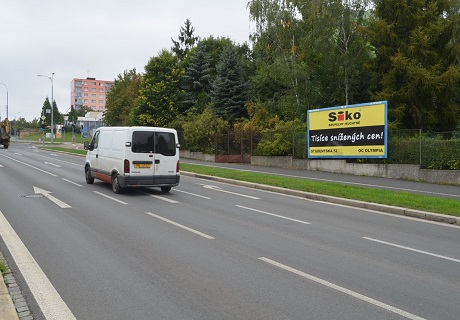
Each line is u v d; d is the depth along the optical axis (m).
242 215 10.74
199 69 48.28
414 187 16.77
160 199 13.27
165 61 47.81
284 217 10.61
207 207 11.90
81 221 9.49
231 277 5.82
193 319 4.45
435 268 6.44
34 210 10.76
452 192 15.32
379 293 5.32
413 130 19.80
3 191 14.30
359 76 36.12
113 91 64.94
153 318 4.47
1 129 53.78
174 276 5.82
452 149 17.95
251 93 42.28
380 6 31.73
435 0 31.41
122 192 14.65
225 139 31.06
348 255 7.10
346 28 34.69
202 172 21.84
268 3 36.25
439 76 28.58
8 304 4.57
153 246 7.40
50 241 7.64
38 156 36.69
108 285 5.44
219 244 7.64
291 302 4.96
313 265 6.48
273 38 37.12
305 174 21.94
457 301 5.09
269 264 6.47
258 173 20.83
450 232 9.20
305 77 35.91
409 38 30.38
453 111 31.12
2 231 8.39
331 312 4.68
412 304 4.97
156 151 14.39
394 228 9.52
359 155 21.53
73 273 5.89
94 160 16.17
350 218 10.70
